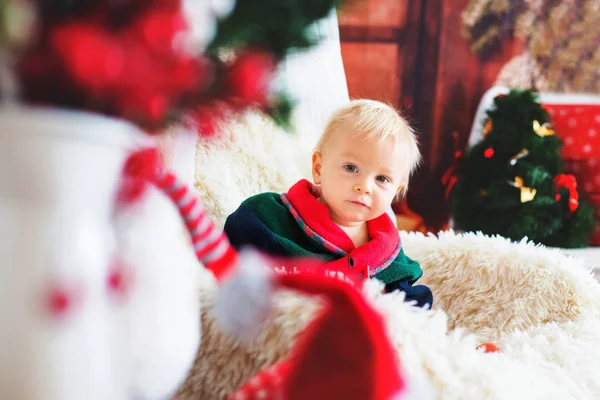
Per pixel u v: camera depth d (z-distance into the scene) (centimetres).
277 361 51
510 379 59
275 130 112
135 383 37
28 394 31
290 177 111
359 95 198
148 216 37
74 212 32
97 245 33
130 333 35
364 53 196
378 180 93
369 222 100
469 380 56
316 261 91
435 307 103
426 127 202
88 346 32
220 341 54
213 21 35
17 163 31
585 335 86
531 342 83
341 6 38
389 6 194
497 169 179
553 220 176
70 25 29
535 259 99
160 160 37
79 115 32
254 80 34
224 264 43
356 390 43
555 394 64
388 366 44
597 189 194
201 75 33
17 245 31
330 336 44
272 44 37
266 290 44
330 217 95
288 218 96
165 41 30
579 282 96
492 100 192
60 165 31
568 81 202
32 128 30
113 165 33
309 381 44
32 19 29
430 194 203
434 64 198
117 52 28
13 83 31
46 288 31
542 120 180
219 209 99
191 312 41
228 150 105
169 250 38
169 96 32
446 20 196
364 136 92
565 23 198
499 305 98
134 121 34
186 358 40
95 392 32
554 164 179
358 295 46
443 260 104
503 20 197
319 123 119
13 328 31
